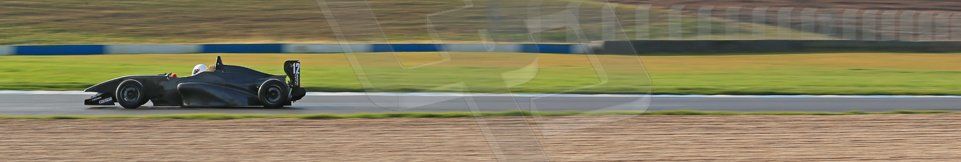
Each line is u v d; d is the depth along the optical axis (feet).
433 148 37.86
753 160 36.19
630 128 43.68
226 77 55.11
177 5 160.35
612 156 36.14
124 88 53.88
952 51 122.01
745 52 118.73
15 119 47.75
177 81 54.60
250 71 56.13
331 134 42.27
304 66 96.48
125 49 115.14
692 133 43.65
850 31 145.28
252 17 154.20
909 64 107.24
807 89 73.31
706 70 96.17
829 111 55.88
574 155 36.01
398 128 43.70
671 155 36.96
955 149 39.96
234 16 154.61
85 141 40.24
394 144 39.09
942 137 43.80
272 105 54.49
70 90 67.46
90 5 158.71
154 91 54.39
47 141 40.24
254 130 43.65
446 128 43.45
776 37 138.92
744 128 46.11
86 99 55.06
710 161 35.73
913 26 149.18
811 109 57.52
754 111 55.16
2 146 38.88
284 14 156.35
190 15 154.40
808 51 120.67
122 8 157.38
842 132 45.21
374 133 42.39
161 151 37.60
